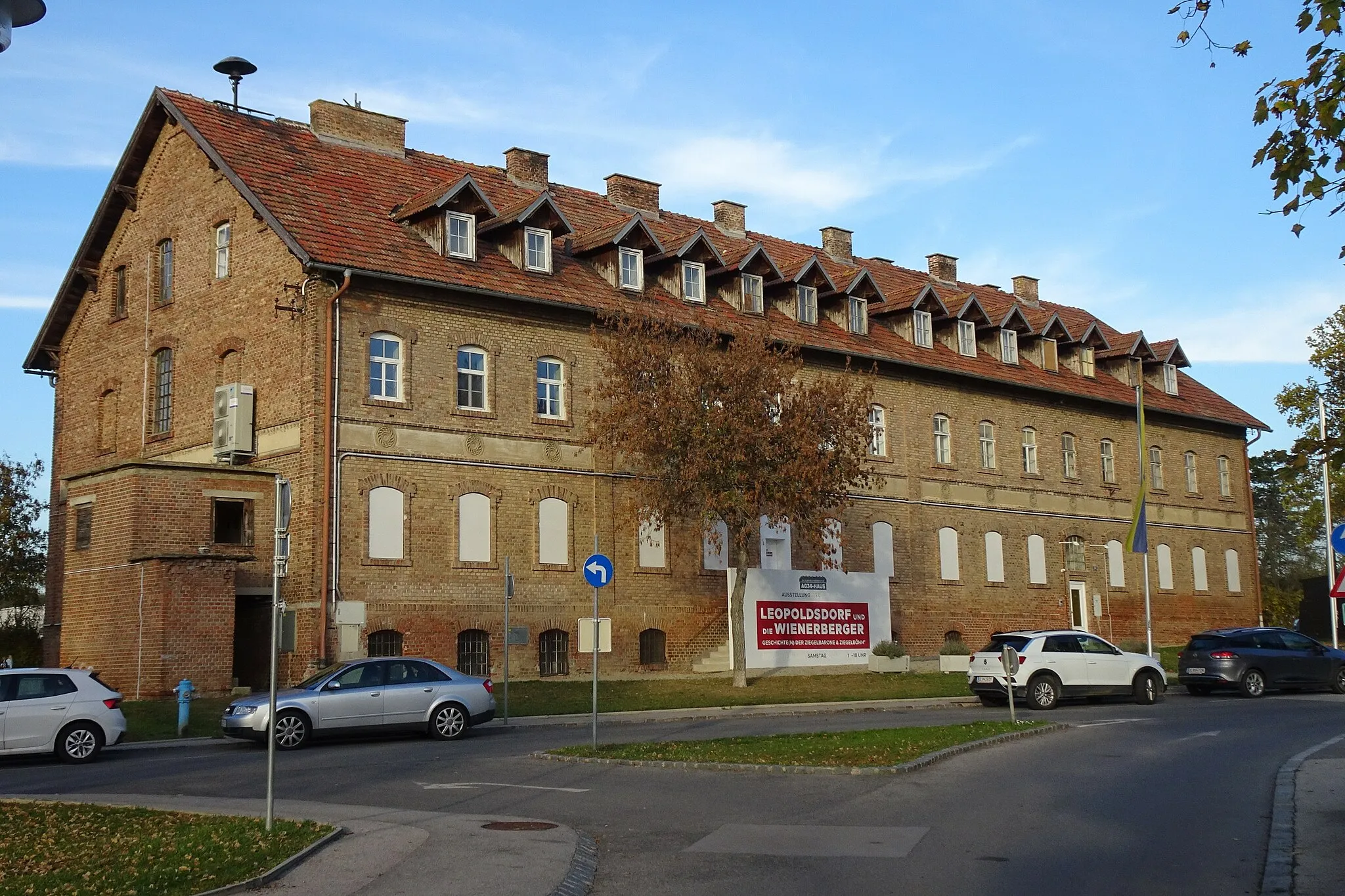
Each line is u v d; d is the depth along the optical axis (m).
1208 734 22.84
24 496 45.03
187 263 36.56
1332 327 40.72
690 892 10.70
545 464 35.19
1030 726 23.00
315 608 30.67
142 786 17.58
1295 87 9.02
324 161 35.97
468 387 34.12
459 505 33.41
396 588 31.94
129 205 39.38
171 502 30.52
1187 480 57.38
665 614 37.41
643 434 31.98
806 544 41.53
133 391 38.47
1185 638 55.12
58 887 10.74
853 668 39.75
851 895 10.50
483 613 33.50
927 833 13.05
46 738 20.80
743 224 48.59
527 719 27.66
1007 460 49.06
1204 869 11.27
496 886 10.60
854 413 33.81
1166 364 57.44
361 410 31.92
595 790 16.33
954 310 48.16
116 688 29.81
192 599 29.33
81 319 41.44
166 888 10.55
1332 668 34.69
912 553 44.91
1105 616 51.47
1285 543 86.88
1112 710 29.12
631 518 33.44
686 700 31.59
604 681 34.28
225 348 34.53
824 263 49.03
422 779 17.69
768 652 38.03
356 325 32.12
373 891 10.49
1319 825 13.08
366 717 23.11
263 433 32.81
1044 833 12.99
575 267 37.84
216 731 24.88
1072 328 55.19
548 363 35.88
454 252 34.34
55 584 40.81
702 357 32.78
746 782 16.75
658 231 44.12
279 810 14.54
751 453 32.53
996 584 47.69
